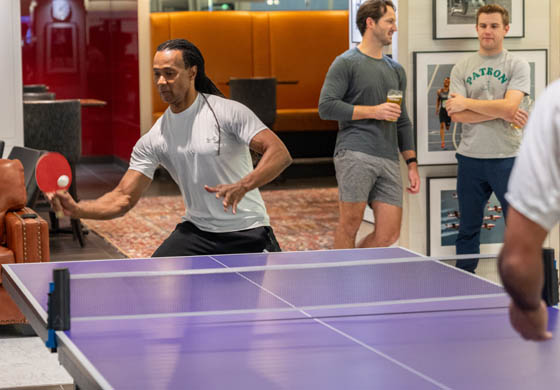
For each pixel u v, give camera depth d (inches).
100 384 71.4
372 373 74.8
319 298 104.3
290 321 93.5
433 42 225.5
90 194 415.2
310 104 520.1
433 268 123.1
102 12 550.0
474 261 142.1
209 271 120.0
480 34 210.7
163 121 148.8
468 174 215.2
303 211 351.3
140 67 475.8
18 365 167.6
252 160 159.0
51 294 89.4
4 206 192.4
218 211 147.4
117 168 531.5
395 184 199.8
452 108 208.8
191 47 143.3
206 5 497.7
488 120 209.3
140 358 79.2
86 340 85.7
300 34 515.5
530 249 59.7
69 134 295.3
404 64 224.7
